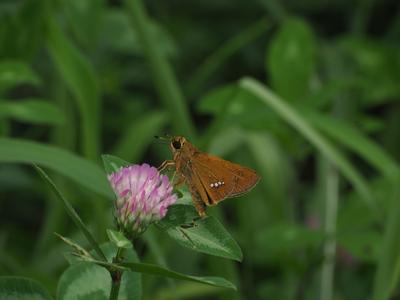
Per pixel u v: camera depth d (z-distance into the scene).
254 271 0.70
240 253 0.37
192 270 0.60
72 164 0.49
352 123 0.72
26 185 0.66
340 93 0.73
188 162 0.38
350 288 0.67
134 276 0.39
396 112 0.83
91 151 0.57
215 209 0.56
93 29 0.67
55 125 0.68
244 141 0.70
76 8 0.67
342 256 0.65
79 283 0.39
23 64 0.56
